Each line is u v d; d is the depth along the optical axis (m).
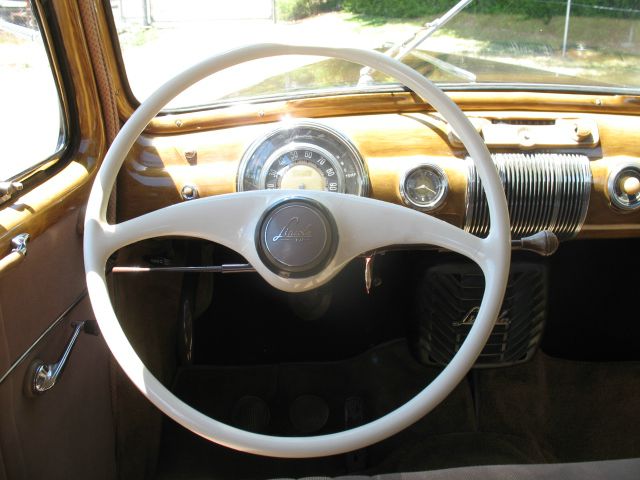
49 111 1.36
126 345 1.00
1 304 1.03
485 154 1.06
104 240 1.04
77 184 1.34
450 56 1.58
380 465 1.75
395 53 1.55
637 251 2.01
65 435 1.30
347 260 1.04
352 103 1.54
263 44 1.06
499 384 1.99
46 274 1.21
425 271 1.76
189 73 1.06
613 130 1.56
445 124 1.52
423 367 2.04
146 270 1.17
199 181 1.48
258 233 1.02
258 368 2.05
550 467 0.99
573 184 1.53
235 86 1.55
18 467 1.10
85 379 1.42
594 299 2.07
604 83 1.61
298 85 1.55
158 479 1.69
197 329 2.09
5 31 1.15
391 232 1.04
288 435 1.88
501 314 1.76
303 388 2.00
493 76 1.60
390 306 2.06
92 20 1.36
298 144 1.42
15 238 1.05
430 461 1.77
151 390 0.98
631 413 1.94
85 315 1.45
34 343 1.15
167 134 1.54
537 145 1.54
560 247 2.03
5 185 1.08
